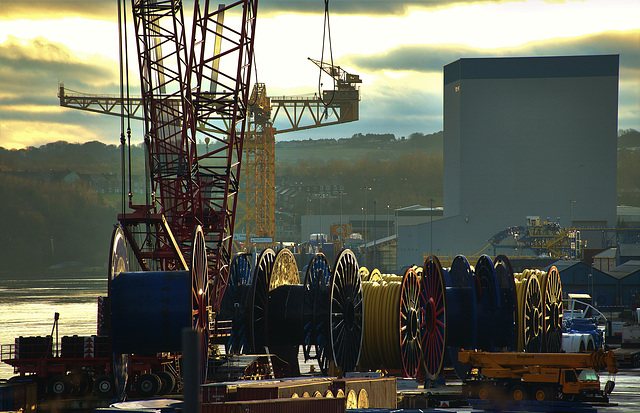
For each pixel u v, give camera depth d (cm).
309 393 9044
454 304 13575
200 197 14338
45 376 11912
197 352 2659
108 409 8556
